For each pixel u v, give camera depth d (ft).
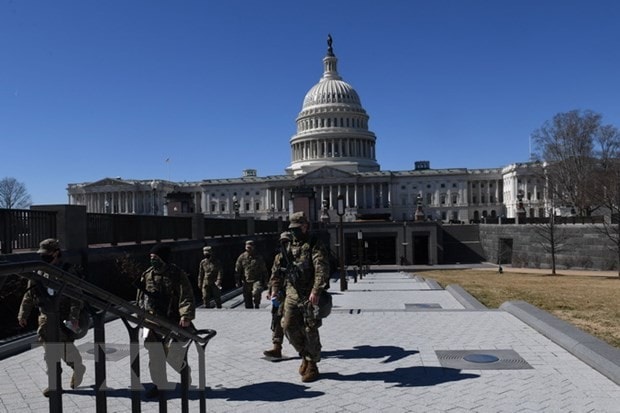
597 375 28.76
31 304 26.78
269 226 150.51
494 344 36.27
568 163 309.63
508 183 529.86
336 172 508.94
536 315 43.70
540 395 25.45
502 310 50.98
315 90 573.33
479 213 540.93
